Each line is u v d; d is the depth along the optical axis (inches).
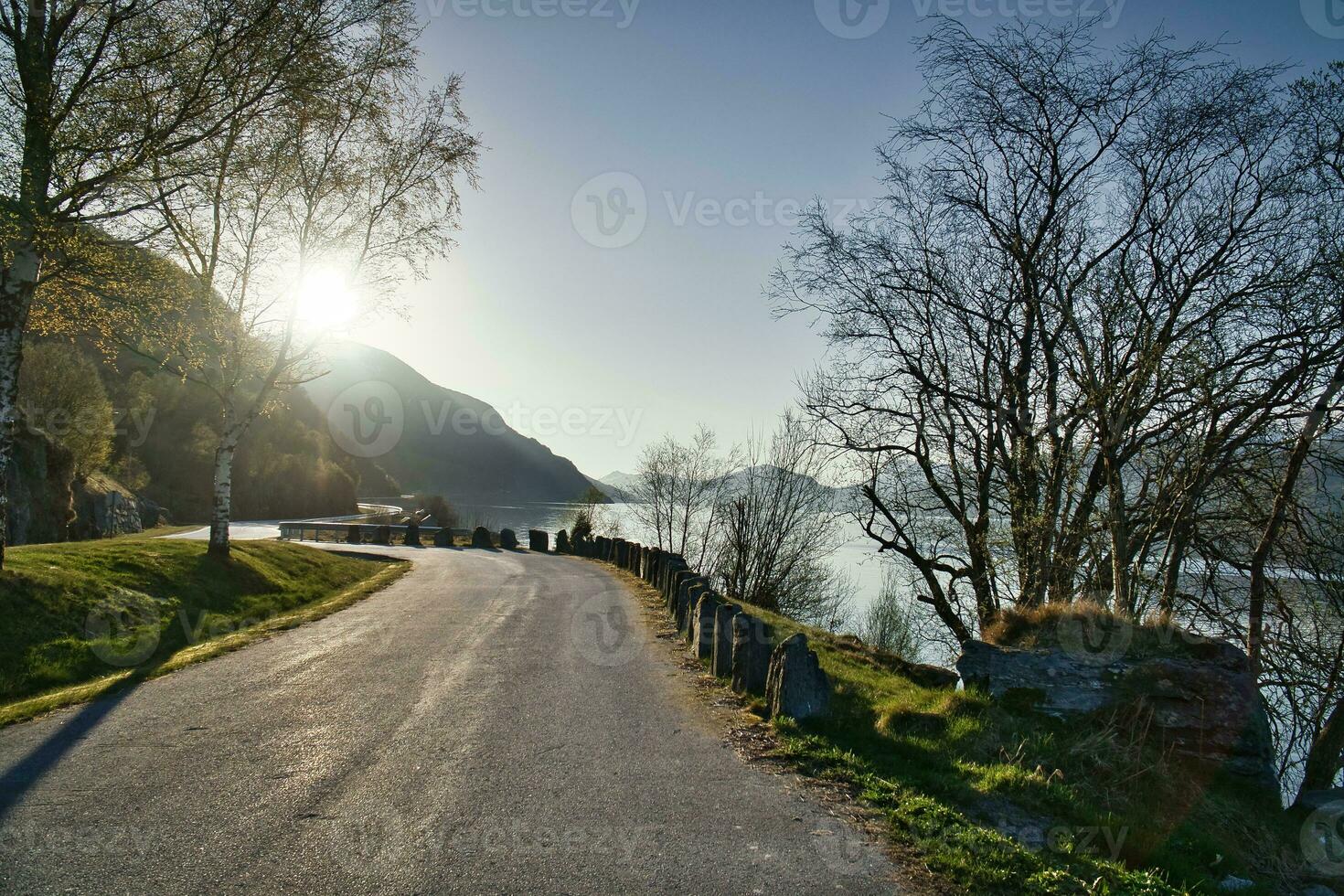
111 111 429.1
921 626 861.2
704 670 398.6
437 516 2541.8
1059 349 625.0
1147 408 543.2
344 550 1312.7
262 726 291.3
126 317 546.0
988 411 697.6
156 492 2276.1
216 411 2566.4
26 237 422.9
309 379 741.3
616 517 1867.6
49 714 307.4
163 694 340.8
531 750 265.4
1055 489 577.3
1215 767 319.6
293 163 640.4
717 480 1366.9
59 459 1312.7
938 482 773.3
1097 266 623.2
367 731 284.7
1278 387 517.7
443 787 229.5
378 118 666.8
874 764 259.0
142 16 444.8
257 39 500.7
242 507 2529.5
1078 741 309.4
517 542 1537.9
